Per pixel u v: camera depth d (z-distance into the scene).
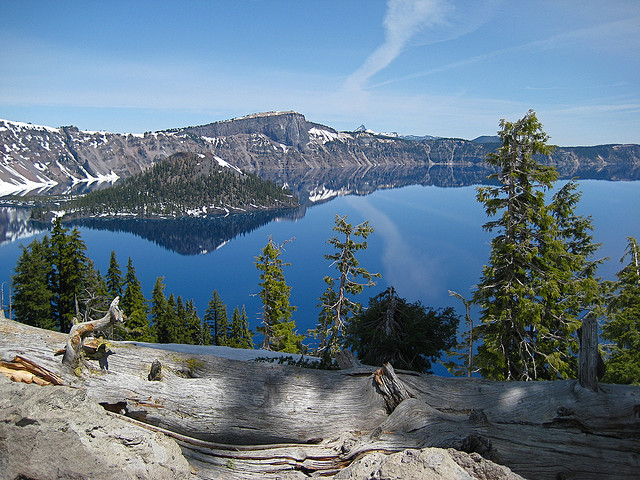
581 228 24.50
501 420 8.97
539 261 17.84
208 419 9.09
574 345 17.59
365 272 29.50
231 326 60.25
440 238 180.25
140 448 7.60
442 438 8.33
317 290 110.62
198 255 178.88
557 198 25.34
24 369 8.82
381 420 9.59
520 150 17.28
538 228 18.38
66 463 6.95
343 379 10.41
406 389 9.97
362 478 7.38
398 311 17.41
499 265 18.00
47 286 40.19
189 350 17.19
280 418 9.40
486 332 18.41
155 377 9.36
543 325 18.41
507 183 17.77
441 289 101.50
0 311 9.98
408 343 16.25
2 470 6.85
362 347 17.92
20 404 7.28
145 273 145.75
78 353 8.95
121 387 8.94
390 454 8.20
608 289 22.53
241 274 143.75
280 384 9.97
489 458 8.01
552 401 8.93
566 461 8.06
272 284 36.97
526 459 8.12
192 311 59.53
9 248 181.62
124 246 198.75
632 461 7.93
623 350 19.64
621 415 8.20
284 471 8.46
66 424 7.21
